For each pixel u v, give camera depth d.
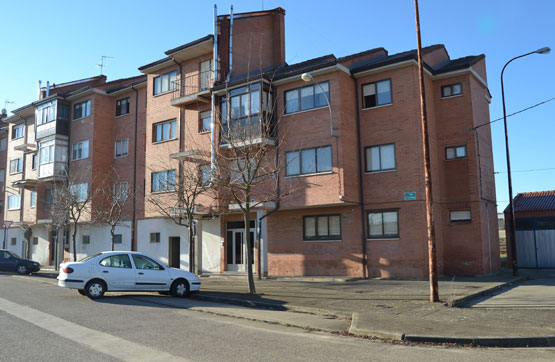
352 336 8.80
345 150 19.73
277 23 26.53
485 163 22.00
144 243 28.14
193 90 25.45
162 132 27.09
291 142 20.88
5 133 43.00
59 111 32.53
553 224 25.39
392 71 20.19
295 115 20.92
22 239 39.25
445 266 20.61
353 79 21.02
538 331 8.55
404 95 19.83
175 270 14.89
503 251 32.53
